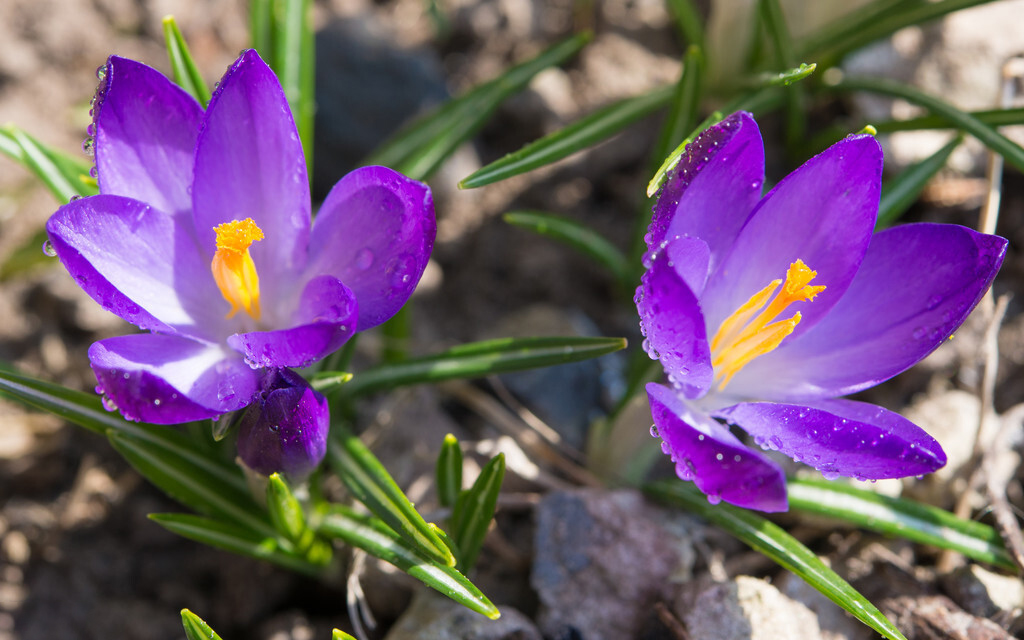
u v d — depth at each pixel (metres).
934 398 0.38
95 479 0.39
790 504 0.35
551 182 0.43
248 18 0.44
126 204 0.33
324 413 0.32
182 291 0.33
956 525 0.35
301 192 0.33
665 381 0.35
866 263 0.33
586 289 0.42
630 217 0.42
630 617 0.35
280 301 0.34
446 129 0.39
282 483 0.33
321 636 0.37
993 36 0.42
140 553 0.39
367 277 0.33
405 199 0.32
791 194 0.33
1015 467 0.38
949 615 0.35
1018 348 0.39
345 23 0.42
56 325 0.41
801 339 0.34
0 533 0.39
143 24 0.44
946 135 0.41
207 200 0.33
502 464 0.34
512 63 0.44
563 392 0.39
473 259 0.42
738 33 0.41
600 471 0.37
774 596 0.35
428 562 0.34
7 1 0.43
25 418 0.40
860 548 0.36
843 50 0.40
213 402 0.32
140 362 0.32
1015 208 0.41
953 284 0.33
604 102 0.44
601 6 0.45
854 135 0.32
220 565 0.38
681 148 0.32
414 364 0.36
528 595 0.36
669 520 0.36
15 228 0.42
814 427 0.32
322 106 0.42
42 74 0.43
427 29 0.45
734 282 0.33
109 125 0.33
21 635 0.38
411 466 0.38
